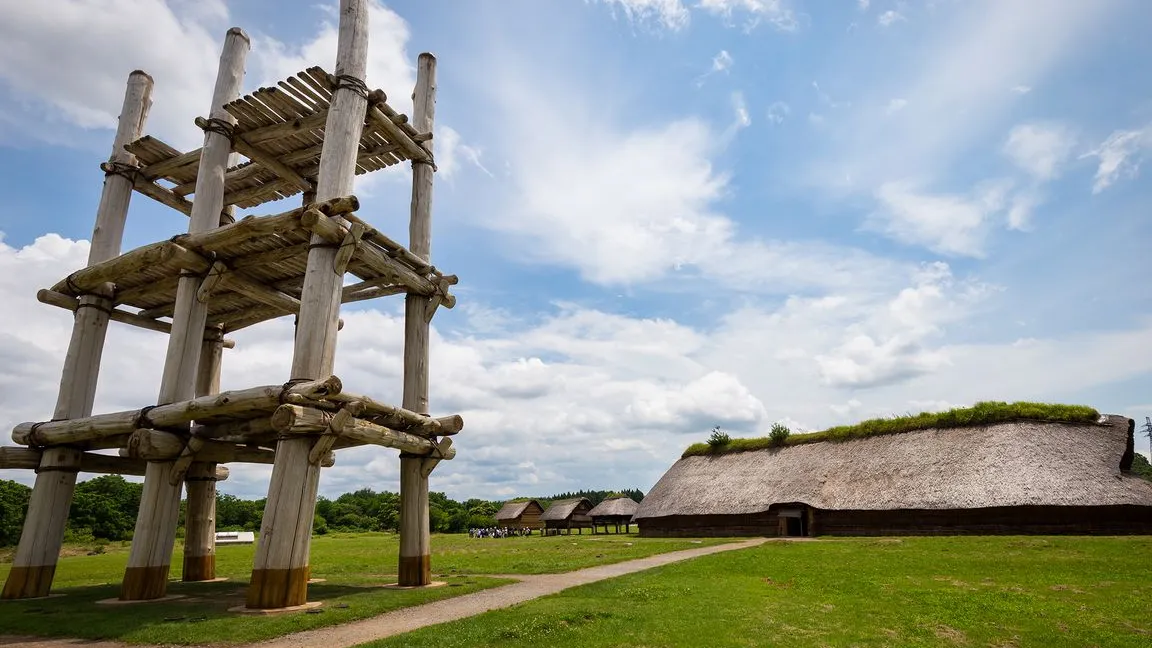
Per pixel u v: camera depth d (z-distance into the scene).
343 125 15.59
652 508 48.09
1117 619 11.77
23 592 15.77
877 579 17.00
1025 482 32.91
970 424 39.03
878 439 42.50
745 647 9.57
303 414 12.78
